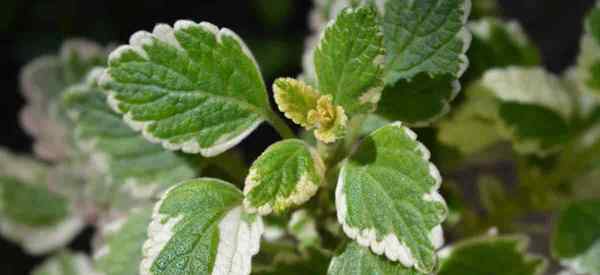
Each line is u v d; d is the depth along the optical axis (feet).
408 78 0.80
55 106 1.23
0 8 1.85
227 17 1.91
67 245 1.63
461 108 1.00
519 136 0.99
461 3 0.78
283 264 0.87
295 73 1.81
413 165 0.71
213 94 0.78
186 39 0.77
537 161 1.02
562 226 0.98
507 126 0.99
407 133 0.73
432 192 0.70
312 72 0.92
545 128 0.99
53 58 1.28
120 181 0.95
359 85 0.75
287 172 0.74
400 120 0.81
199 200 0.76
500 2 1.73
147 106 0.77
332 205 0.83
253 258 0.95
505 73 0.99
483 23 1.07
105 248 0.94
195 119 0.78
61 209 1.31
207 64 0.77
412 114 0.81
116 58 0.76
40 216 1.30
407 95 0.80
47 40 1.89
